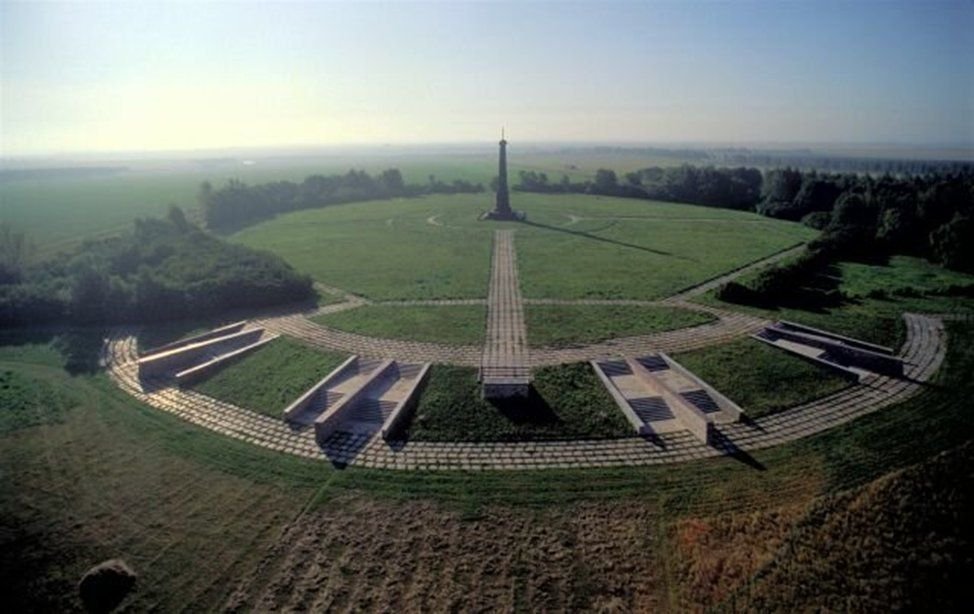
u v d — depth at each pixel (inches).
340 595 815.1
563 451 1128.8
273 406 1314.0
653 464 1085.8
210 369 1491.1
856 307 1886.1
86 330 1787.6
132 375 1491.1
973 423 1201.4
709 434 1147.3
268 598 813.9
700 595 800.3
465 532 922.7
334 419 1210.6
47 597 842.8
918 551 725.9
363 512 969.5
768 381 1370.6
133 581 848.3
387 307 1926.7
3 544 924.6
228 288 1914.4
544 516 954.1
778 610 735.7
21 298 1825.8
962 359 1497.3
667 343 1576.0
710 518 938.1
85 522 967.6
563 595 810.2
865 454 1103.0
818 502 871.7
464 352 1530.5
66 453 1155.3
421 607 792.9
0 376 1492.4
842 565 752.3
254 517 965.2
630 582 830.5
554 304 1931.6
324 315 1860.2
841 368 1402.6
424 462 1102.4
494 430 1190.3
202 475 1077.8
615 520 943.0
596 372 1405.0
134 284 1888.5
